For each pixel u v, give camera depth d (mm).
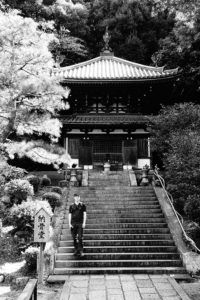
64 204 14461
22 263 10039
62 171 19297
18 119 10094
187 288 8172
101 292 7703
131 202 14711
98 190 16156
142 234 11797
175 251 10922
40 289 8078
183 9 25688
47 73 11180
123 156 24797
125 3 44156
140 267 9992
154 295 7445
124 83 24359
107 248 10953
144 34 43062
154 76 23859
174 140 13820
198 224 11977
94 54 44688
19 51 9898
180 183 12383
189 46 26922
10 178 14352
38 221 8578
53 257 9906
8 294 7625
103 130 24969
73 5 40969
